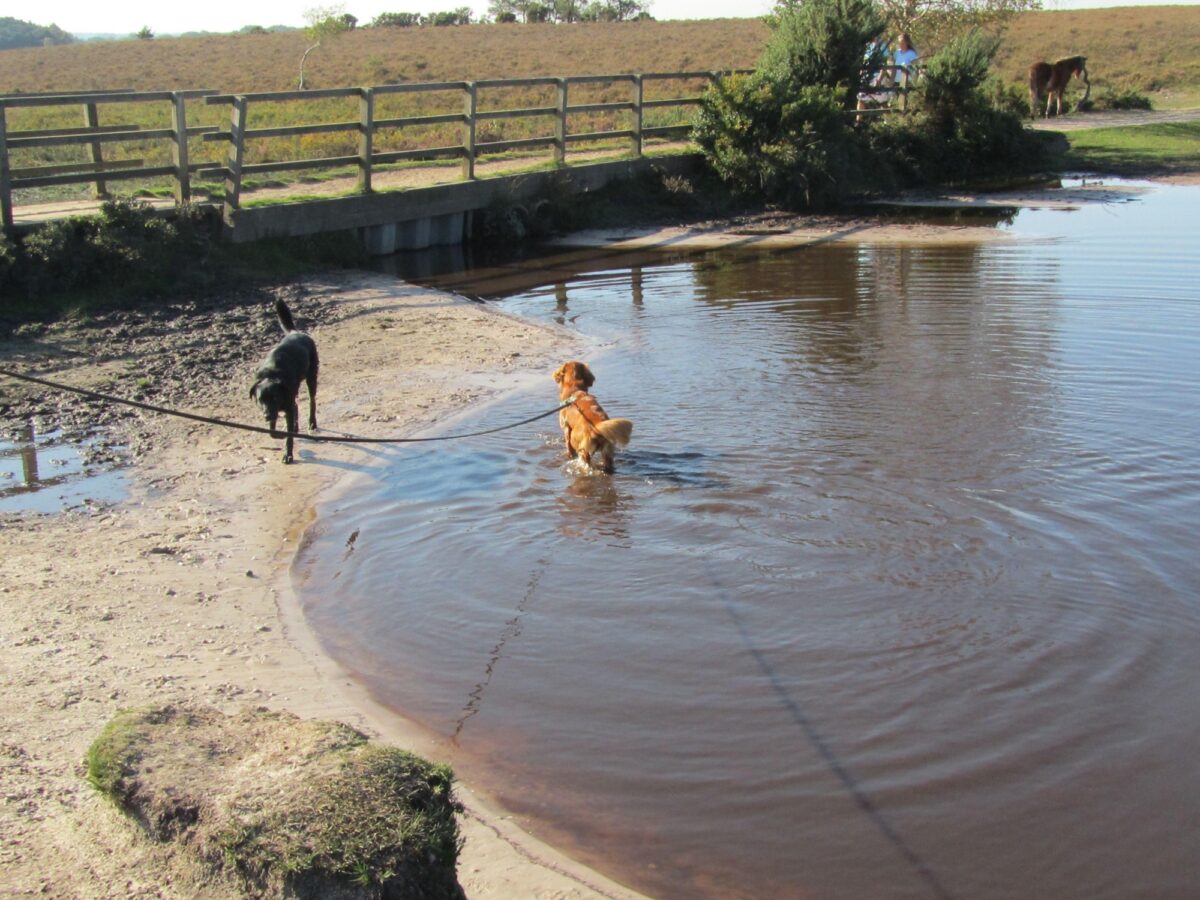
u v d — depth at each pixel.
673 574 6.26
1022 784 4.36
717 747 4.63
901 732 4.72
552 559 6.50
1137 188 23.16
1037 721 4.79
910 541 6.59
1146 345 10.77
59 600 5.88
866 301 13.33
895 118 26.05
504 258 17.34
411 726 4.80
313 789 3.21
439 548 6.70
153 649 5.39
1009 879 3.83
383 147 25.03
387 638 5.62
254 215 14.73
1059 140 28.25
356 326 12.30
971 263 15.63
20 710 4.66
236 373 10.38
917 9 35.38
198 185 16.16
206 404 9.53
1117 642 5.42
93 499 7.48
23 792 3.95
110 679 5.02
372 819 3.10
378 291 14.12
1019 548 6.48
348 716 4.84
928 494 7.28
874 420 8.79
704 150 22.52
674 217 20.98
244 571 6.41
